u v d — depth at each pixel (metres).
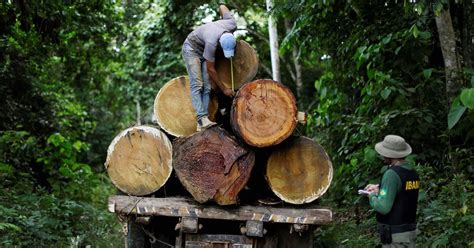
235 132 6.30
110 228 11.58
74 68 18.55
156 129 6.57
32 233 9.62
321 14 11.77
